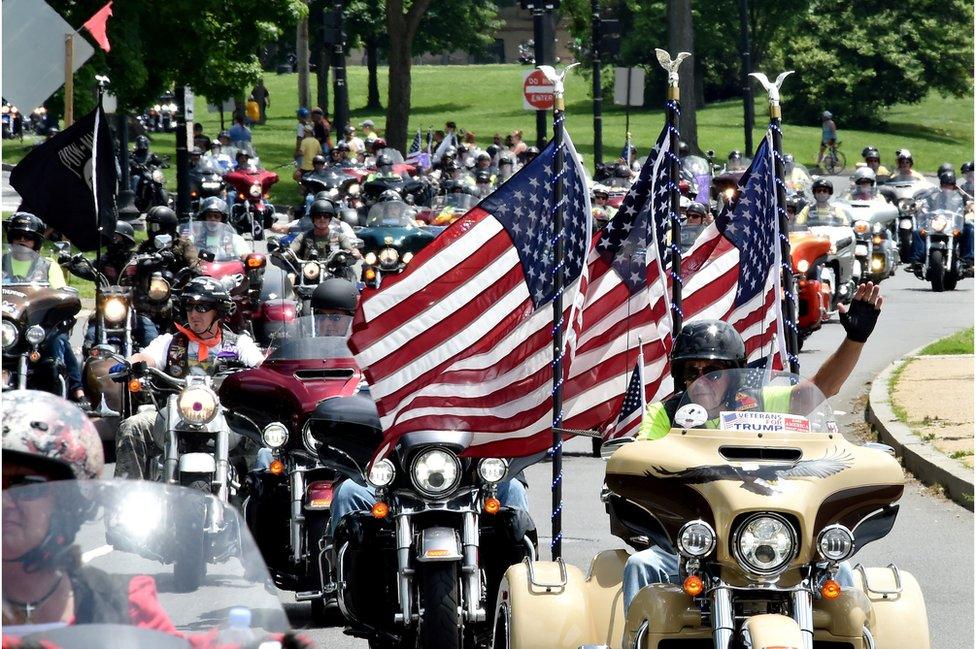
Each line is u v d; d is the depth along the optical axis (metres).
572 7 183.25
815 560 20.61
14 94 52.53
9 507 14.44
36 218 51.19
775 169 35.31
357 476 29.27
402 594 27.19
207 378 34.09
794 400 21.97
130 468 35.28
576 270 29.98
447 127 189.38
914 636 22.14
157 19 108.19
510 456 28.47
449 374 28.61
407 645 29.03
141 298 55.56
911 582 22.81
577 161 29.94
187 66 111.12
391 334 28.66
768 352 35.38
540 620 22.84
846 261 84.62
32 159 55.53
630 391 30.86
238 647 14.74
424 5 181.12
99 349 35.78
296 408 32.94
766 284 35.44
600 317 31.11
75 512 14.72
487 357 28.78
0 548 14.38
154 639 14.31
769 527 20.23
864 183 110.06
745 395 21.91
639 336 31.20
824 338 78.00
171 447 33.50
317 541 32.34
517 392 28.78
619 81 123.75
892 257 104.19
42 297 49.03
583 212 30.02
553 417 28.47
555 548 28.58
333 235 70.75
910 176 126.56
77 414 15.20
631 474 21.50
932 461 46.22
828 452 21.28
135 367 35.78
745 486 20.50
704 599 20.88
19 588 14.38
